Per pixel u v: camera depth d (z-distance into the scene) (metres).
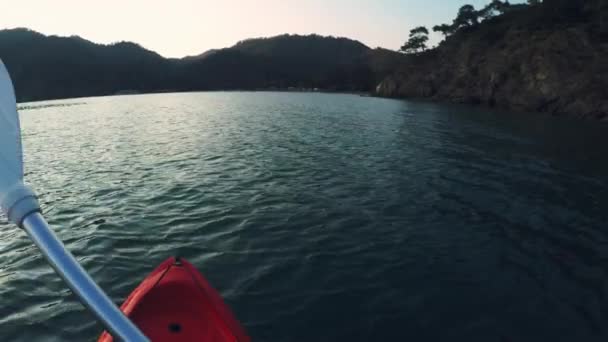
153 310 5.55
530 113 56.44
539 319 7.53
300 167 19.72
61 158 23.16
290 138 29.73
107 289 8.36
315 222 12.16
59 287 8.50
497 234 11.48
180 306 5.66
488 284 8.73
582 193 15.43
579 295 8.34
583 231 11.73
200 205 13.72
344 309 7.73
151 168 19.73
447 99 84.31
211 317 5.55
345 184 16.56
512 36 77.94
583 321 7.46
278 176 17.83
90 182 17.23
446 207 13.75
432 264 9.59
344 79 179.25
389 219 12.54
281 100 94.56
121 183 16.89
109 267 9.25
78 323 7.25
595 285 8.72
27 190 1.74
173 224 11.94
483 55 82.31
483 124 39.94
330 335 7.00
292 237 11.00
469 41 91.50
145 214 12.86
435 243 10.80
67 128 40.78
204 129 35.91
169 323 5.41
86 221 12.33
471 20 113.38
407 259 9.83
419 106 69.56
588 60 57.41
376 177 17.78
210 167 19.73
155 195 14.98
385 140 28.77
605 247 10.63
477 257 10.01
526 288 8.59
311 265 9.41
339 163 20.70
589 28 65.62
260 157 22.27
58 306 7.77
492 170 19.23
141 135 32.62
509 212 13.32
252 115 51.66
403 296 8.21
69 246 10.42
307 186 16.17
